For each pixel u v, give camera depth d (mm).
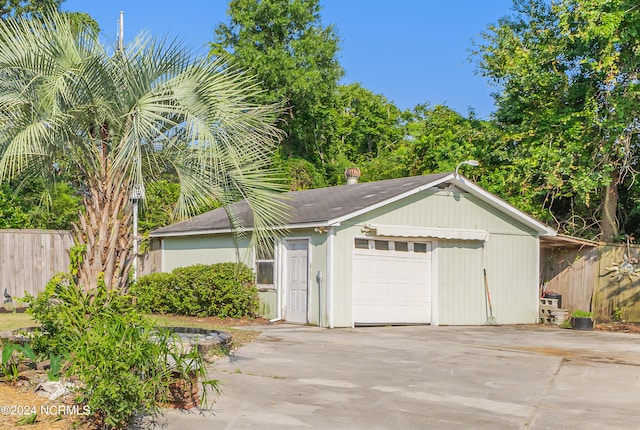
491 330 16062
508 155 23875
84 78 8547
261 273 17438
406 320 16656
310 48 37719
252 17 37281
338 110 44062
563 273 19312
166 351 6457
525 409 7543
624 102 20422
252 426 6539
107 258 8609
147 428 6352
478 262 17828
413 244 16906
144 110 8555
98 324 6516
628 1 19938
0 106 8602
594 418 7211
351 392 8109
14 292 18203
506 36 26203
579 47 22094
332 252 15406
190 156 9008
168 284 17422
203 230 18781
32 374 7395
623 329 16734
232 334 12641
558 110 22859
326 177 39438
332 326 15273
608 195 22438
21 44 8719
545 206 23922
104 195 8766
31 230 18578
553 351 12172
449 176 16875
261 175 9039
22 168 9031
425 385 8664
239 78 8859
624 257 18062
